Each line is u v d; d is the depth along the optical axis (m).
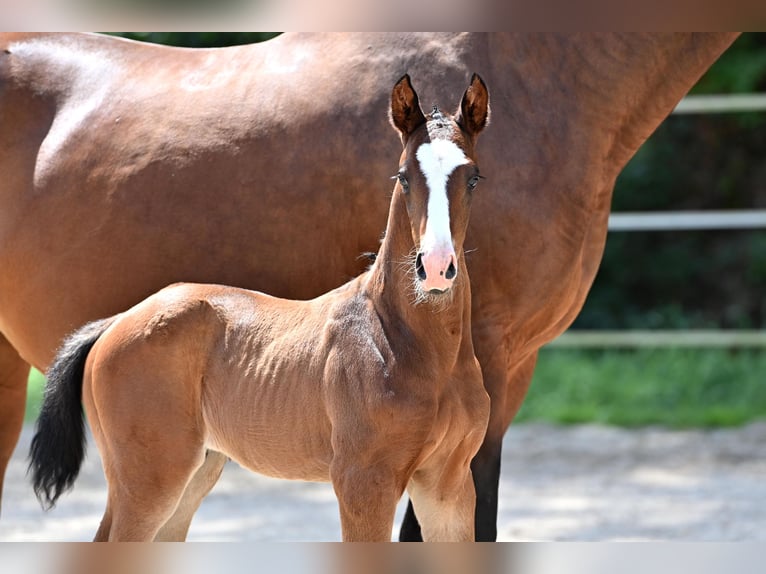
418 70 6.66
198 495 6.97
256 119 6.74
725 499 10.45
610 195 6.96
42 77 7.27
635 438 13.23
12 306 7.09
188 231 6.69
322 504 10.74
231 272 6.69
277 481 11.88
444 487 5.99
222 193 6.67
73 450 6.53
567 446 12.91
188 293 6.41
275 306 6.34
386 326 5.81
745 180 18.78
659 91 6.81
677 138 18.94
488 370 6.39
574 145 6.55
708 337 15.15
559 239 6.44
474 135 5.83
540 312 6.51
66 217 6.88
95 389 6.38
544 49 6.64
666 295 18.62
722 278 18.58
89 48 7.38
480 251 6.35
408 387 5.68
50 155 7.02
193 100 6.94
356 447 5.71
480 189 6.36
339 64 6.78
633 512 10.02
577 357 16.55
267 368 6.14
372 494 5.65
